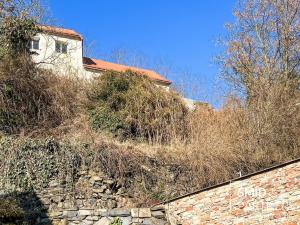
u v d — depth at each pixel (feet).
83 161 49.70
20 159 47.75
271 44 84.33
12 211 41.11
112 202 48.88
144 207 49.37
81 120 59.77
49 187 47.39
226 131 61.98
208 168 54.70
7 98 56.54
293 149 63.05
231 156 56.49
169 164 53.93
